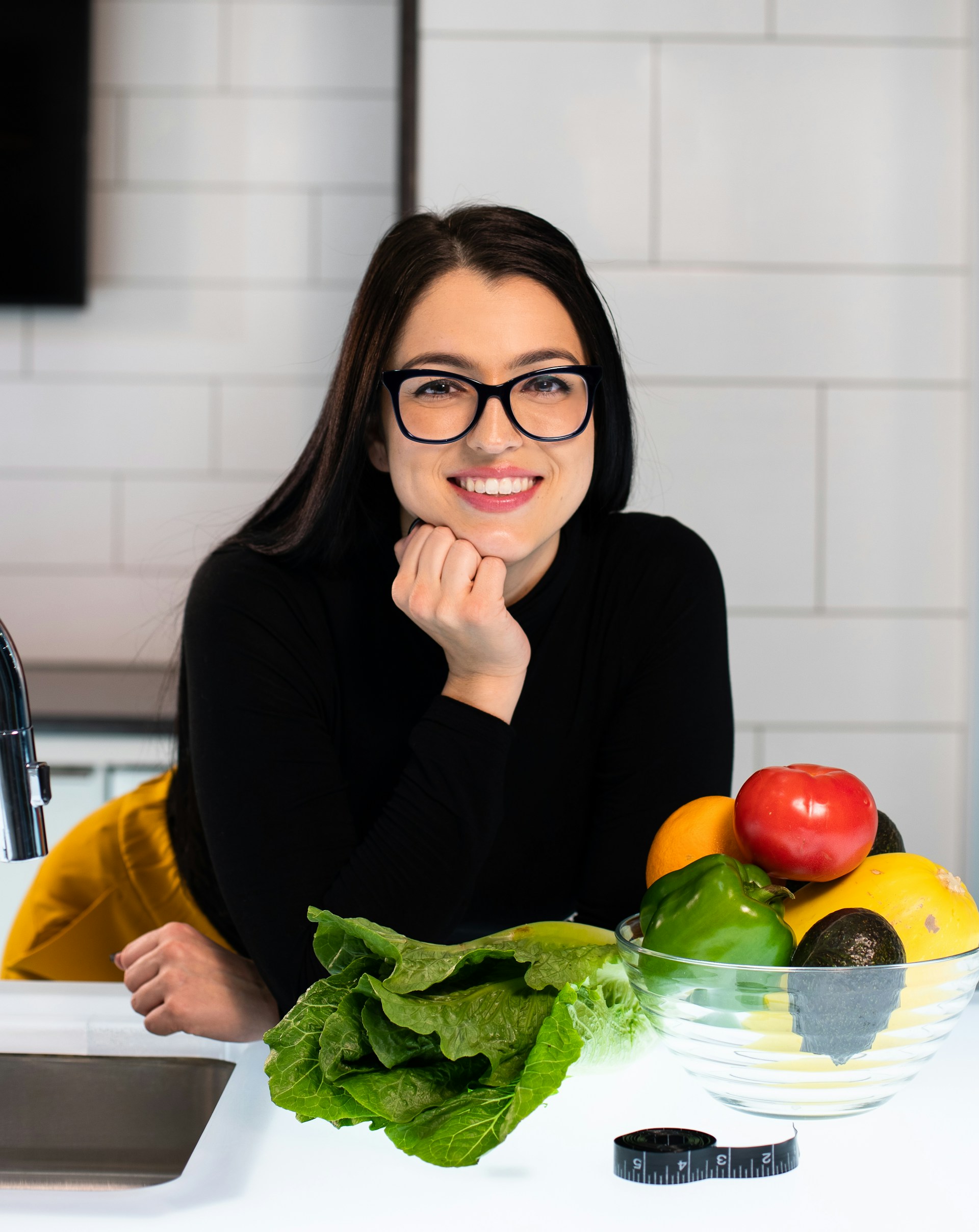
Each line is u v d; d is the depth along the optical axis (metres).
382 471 1.02
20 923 1.31
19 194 2.34
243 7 2.39
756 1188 0.61
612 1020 0.70
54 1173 0.85
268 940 0.92
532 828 1.12
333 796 0.98
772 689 2.09
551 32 2.01
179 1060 0.86
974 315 2.04
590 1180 0.61
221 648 0.98
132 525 2.44
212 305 2.42
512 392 0.89
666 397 2.06
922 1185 0.61
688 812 0.76
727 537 2.08
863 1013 0.59
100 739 1.95
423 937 0.89
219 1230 0.57
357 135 2.41
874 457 2.08
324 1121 0.69
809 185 2.04
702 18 2.02
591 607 1.10
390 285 0.92
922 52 2.03
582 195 2.03
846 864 0.67
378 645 1.05
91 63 2.34
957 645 2.10
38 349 2.42
